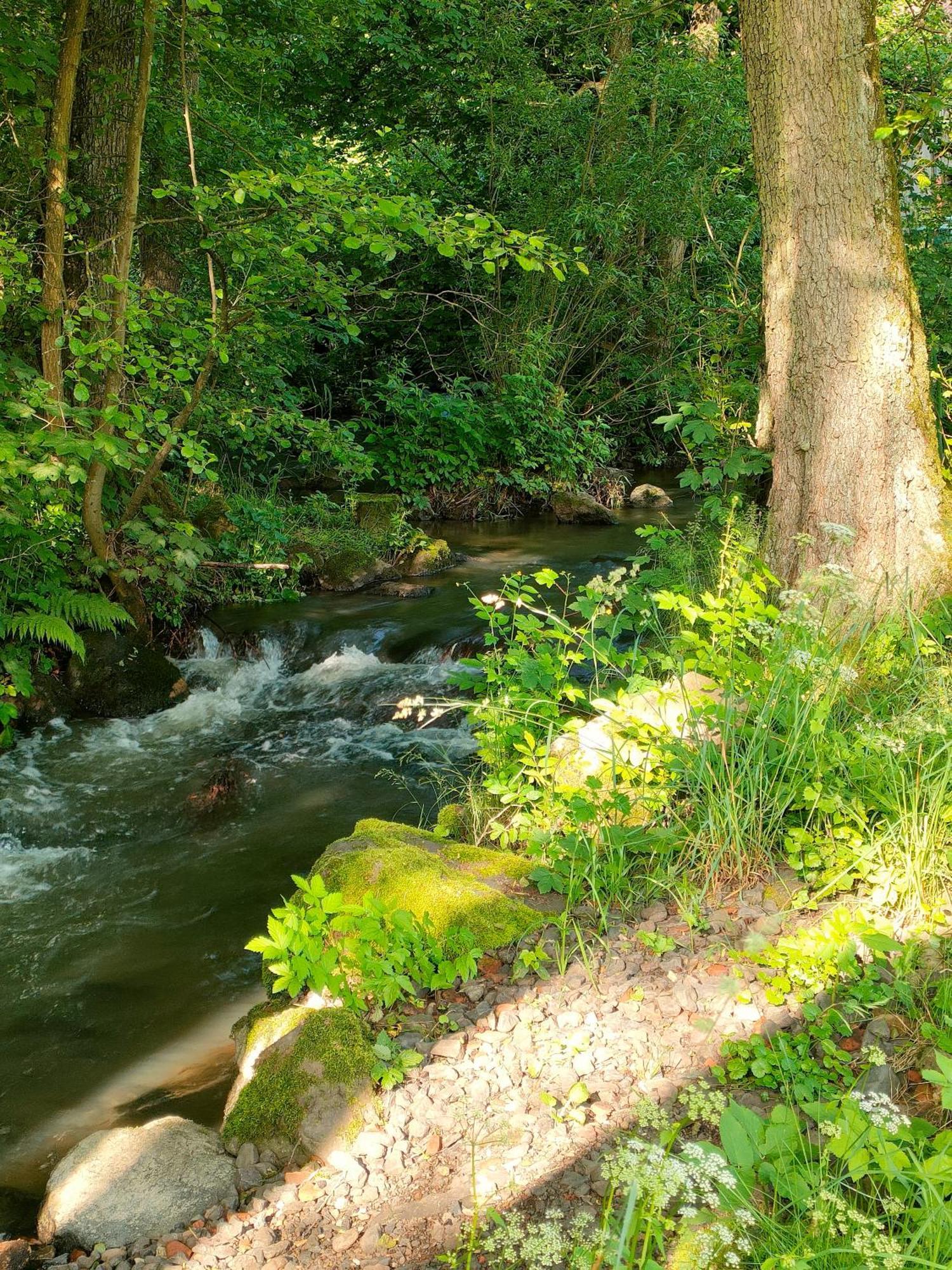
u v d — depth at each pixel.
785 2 5.63
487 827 4.78
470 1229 2.54
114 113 8.39
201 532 9.87
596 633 8.02
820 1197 2.27
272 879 5.39
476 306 15.96
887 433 5.71
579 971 3.54
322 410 15.91
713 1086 2.92
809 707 4.22
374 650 8.73
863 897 3.68
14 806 6.32
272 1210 2.84
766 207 6.00
